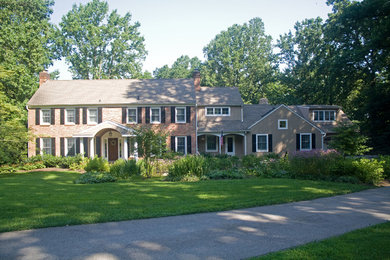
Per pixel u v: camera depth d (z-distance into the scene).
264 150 27.45
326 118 31.48
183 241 5.89
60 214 7.84
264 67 53.31
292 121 27.72
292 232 6.45
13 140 20.81
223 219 7.52
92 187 12.63
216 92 31.42
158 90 28.97
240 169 17.08
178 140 27.06
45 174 19.39
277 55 48.41
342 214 8.00
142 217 7.60
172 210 8.25
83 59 44.59
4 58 29.75
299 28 44.62
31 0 33.16
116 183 13.95
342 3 35.84
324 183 13.08
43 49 33.41
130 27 47.00
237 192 10.98
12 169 21.41
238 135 29.03
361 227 6.79
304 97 42.31
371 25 28.66
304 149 27.72
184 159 15.63
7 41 30.45
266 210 8.46
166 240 5.96
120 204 9.05
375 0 25.34
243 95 52.84
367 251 5.14
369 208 8.70
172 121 26.97
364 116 32.94
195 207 8.58
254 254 5.19
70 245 5.70
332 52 35.31
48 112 27.12
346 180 13.45
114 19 45.22
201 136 29.11
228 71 53.50
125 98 27.45
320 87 37.97
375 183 13.18
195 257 5.08
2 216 7.62
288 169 15.84
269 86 52.22
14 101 30.89
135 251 5.38
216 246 5.61
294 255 4.96
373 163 13.59
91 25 42.53
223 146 29.03
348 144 16.20
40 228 6.77
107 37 45.66
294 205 9.11
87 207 8.63
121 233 6.41
